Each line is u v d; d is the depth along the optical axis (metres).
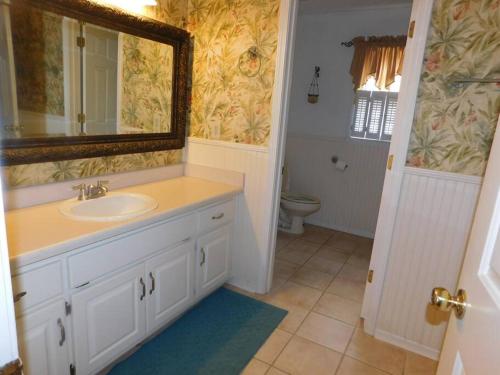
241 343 1.98
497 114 1.63
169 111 2.36
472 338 0.69
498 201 0.68
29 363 1.25
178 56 2.32
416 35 1.72
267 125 2.23
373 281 2.06
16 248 1.20
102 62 1.87
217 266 2.31
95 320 1.49
